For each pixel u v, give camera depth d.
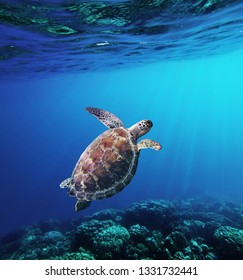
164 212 12.07
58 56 18.09
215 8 10.77
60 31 11.97
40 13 9.44
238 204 20.94
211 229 10.58
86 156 4.56
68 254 7.84
